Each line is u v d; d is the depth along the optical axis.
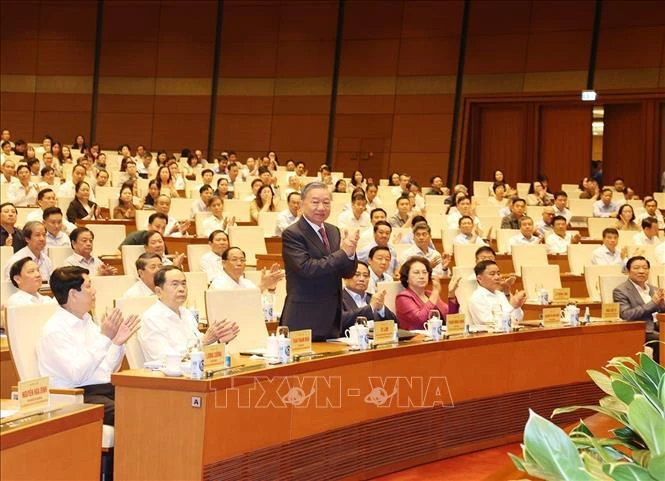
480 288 7.44
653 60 17.55
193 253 9.18
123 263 8.26
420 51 19.56
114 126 21.50
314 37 20.39
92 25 21.70
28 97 21.86
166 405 4.32
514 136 18.86
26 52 21.89
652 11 17.61
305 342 5.20
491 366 6.37
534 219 14.01
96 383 5.01
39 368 4.91
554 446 2.20
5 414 3.60
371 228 10.61
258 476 4.66
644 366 2.71
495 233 12.71
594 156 18.23
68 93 21.70
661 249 11.31
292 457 4.91
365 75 19.97
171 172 15.54
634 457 2.43
